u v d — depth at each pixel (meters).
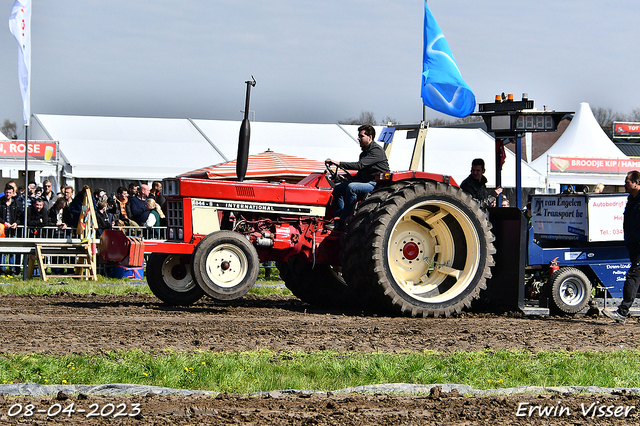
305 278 16.88
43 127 38.44
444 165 40.94
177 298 15.64
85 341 10.49
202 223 14.95
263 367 8.83
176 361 8.89
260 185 15.31
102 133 38.59
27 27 25.50
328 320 13.44
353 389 8.02
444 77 20.25
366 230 14.33
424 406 7.41
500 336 11.77
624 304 14.36
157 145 38.53
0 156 32.94
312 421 6.75
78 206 25.59
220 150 39.16
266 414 6.99
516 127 18.27
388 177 14.84
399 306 14.29
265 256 15.49
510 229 15.48
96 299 17.25
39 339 10.58
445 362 9.31
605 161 42.00
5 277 24.41
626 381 8.73
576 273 15.38
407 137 21.05
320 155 40.47
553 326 13.30
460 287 14.80
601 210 15.62
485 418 7.02
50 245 24.12
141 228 25.20
